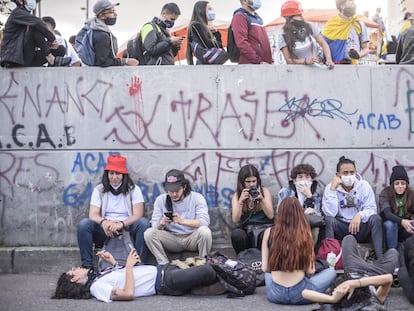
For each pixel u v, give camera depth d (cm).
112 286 590
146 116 775
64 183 772
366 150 773
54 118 776
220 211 770
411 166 773
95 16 786
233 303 579
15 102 777
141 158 773
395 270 629
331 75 776
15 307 562
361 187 719
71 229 769
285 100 774
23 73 777
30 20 771
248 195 705
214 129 774
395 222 688
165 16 831
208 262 620
